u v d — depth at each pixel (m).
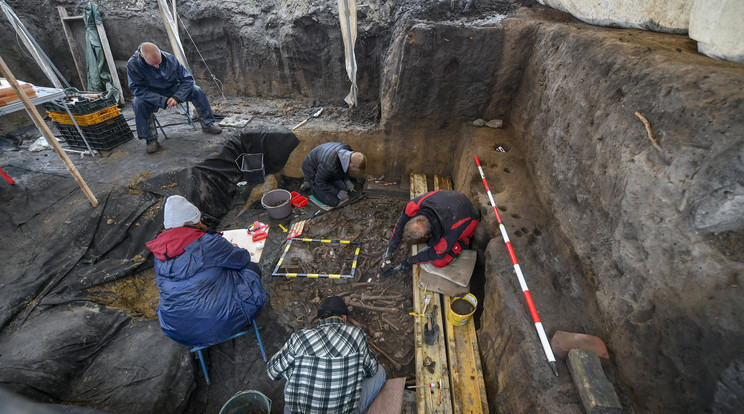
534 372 1.77
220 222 4.02
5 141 4.32
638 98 1.78
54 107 3.68
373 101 4.91
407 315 2.95
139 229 3.27
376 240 3.73
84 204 3.26
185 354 2.50
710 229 1.30
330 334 1.96
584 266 2.06
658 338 1.44
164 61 3.81
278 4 4.86
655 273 1.49
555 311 2.06
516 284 2.27
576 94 2.42
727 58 1.67
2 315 2.39
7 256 2.81
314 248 3.64
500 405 2.09
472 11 3.93
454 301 2.64
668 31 2.29
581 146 2.26
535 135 3.09
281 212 3.99
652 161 1.59
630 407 1.54
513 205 2.89
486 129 3.87
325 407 1.90
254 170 4.32
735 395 1.16
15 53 4.92
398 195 4.40
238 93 5.49
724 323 1.20
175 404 2.29
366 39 4.58
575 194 2.28
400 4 4.38
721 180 1.28
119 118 4.12
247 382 2.56
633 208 1.66
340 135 4.45
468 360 2.42
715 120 1.34
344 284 3.25
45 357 2.20
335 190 4.20
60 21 5.10
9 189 3.33
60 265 2.84
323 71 5.01
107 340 2.48
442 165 4.50
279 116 4.92
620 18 2.61
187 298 2.23
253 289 2.57
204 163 3.99
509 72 3.59
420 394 2.25
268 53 5.01
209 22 4.99
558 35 2.88
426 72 3.68
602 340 1.80
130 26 5.12
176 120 4.85
